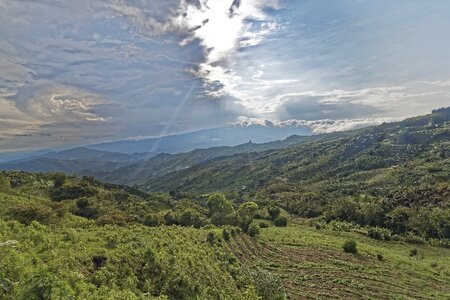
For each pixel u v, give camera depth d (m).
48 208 45.25
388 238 72.75
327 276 44.00
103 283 20.53
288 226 89.12
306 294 37.97
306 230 80.62
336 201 115.62
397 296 37.47
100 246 27.97
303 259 52.00
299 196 149.12
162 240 35.34
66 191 97.44
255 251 55.31
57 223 42.75
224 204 87.69
